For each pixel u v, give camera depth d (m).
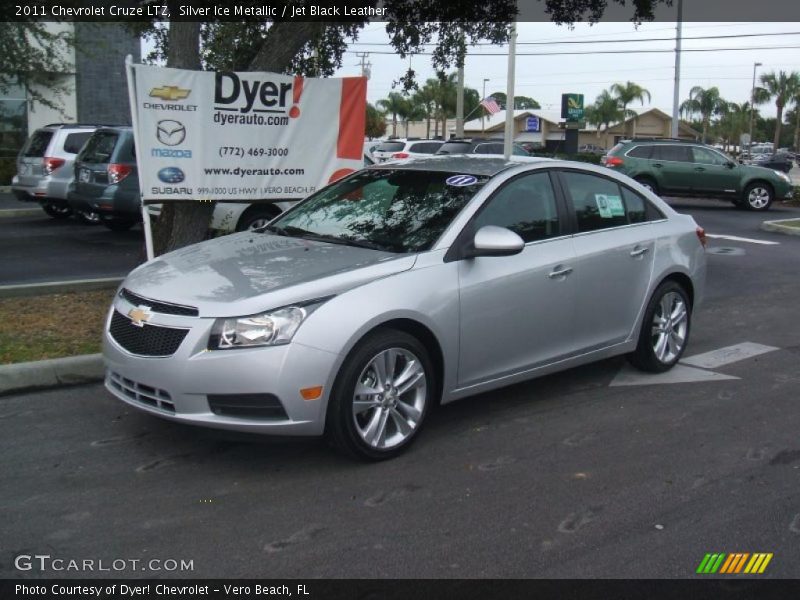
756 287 10.59
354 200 5.88
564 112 33.94
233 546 3.78
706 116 77.38
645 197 6.56
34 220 15.84
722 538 3.94
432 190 5.59
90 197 12.81
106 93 22.72
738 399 6.04
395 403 4.77
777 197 21.05
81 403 5.61
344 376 4.47
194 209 8.05
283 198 8.38
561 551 3.79
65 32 17.38
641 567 3.66
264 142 8.12
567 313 5.69
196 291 4.57
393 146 27.95
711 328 8.36
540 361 5.60
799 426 5.49
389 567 3.63
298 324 4.34
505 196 5.50
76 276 9.99
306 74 10.64
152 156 7.52
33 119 22.00
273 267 4.82
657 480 4.59
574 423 5.48
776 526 4.07
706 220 18.52
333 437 4.54
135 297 4.79
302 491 4.36
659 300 6.46
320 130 8.49
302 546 3.79
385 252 5.06
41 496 4.24
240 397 4.30
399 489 4.41
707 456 4.95
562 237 5.72
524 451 4.98
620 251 6.04
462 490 4.41
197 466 4.64
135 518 4.03
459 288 4.98
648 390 6.21
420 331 4.86
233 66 9.93
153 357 4.45
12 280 9.67
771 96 81.75
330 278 4.60
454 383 5.08
